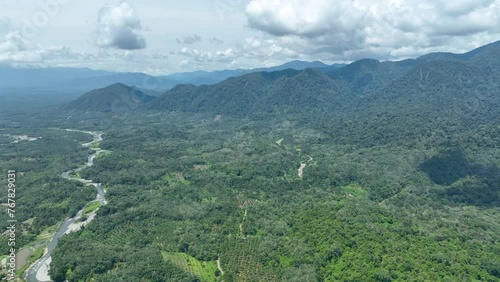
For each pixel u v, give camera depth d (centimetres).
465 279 19112
